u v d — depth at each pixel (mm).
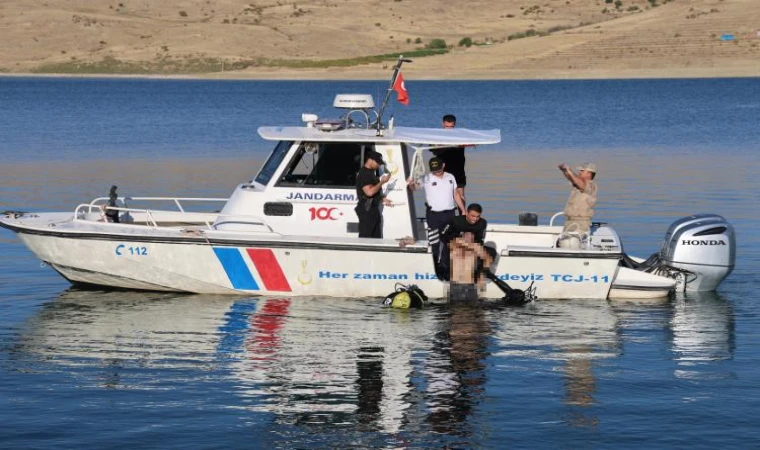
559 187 26297
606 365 11781
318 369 11547
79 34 178250
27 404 10453
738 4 157250
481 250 14078
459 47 164000
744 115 59031
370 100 15094
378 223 14461
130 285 14734
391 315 13672
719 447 9516
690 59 139625
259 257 14266
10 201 23266
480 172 29875
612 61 142250
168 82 135375
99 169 30359
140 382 11117
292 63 161125
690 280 14836
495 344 12500
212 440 9617
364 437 9727
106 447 9445
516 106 72750
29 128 49469
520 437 9734
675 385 11133
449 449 9469
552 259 14203
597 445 9555
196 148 37875
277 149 14820
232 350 12211
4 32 178250
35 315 13688
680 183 26703
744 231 19562
